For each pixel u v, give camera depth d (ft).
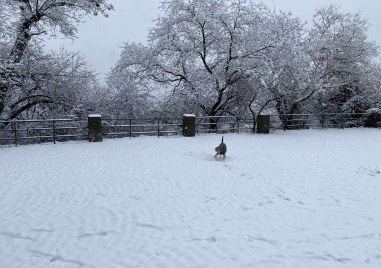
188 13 63.93
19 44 51.49
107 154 38.52
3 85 49.08
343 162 36.78
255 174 31.19
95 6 55.36
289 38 64.80
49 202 23.65
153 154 39.09
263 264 16.03
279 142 49.98
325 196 25.43
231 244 17.89
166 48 64.85
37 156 36.73
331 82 73.92
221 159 37.29
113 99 65.51
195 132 59.06
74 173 30.50
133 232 19.25
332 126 74.59
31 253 17.20
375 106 76.54
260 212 22.13
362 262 16.20
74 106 57.47
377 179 30.27
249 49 63.00
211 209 22.53
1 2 47.32
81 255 16.88
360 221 20.89
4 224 20.22
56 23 55.06
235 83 67.92
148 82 68.28
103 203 23.49
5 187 26.50
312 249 17.39
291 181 29.19
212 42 66.64
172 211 22.18
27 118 59.47
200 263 16.10
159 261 16.29
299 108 77.77
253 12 63.82
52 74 56.29
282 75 64.13
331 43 74.84
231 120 72.64
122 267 15.80
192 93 65.16
